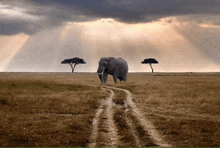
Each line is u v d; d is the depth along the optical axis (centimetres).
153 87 3406
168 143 1017
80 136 1092
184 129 1218
